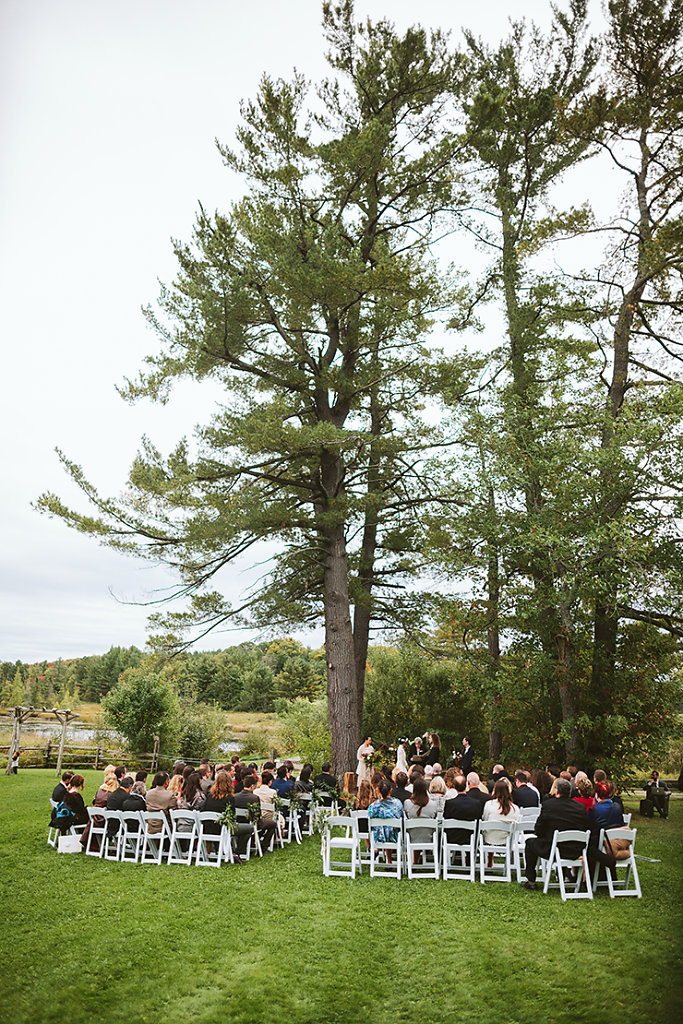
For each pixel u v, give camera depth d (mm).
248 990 6680
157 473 17109
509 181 21297
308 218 18078
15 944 7703
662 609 15508
